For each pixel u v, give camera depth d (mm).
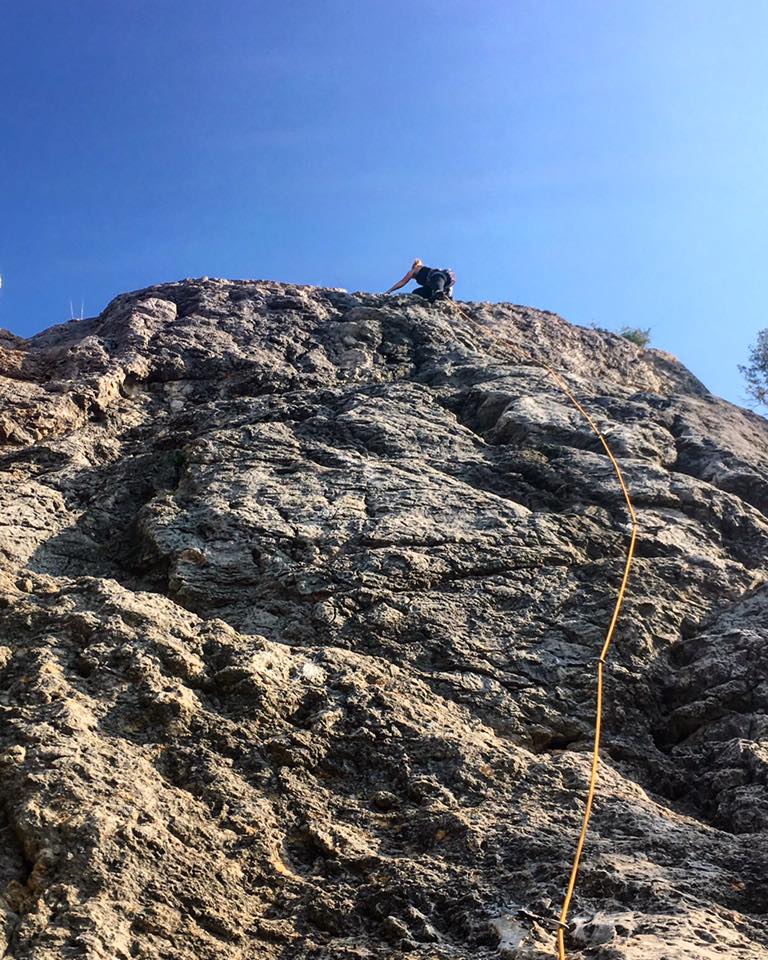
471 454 11117
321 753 7047
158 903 5750
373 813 6723
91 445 11305
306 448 10875
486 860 6242
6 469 10680
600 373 15227
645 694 8227
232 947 5684
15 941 5402
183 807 6410
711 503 10516
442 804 6738
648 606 8891
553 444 11367
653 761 7730
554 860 6168
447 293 16297
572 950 5449
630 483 10609
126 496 10477
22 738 6598
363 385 12992
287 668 7730
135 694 7172
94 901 5625
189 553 9047
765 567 9984
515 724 7793
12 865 5891
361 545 9227
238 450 10727
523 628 8641
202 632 7949
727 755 7605
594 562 9422
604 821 6656
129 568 9383
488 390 12461
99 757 6551
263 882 6125
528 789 6969
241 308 14836
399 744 7188
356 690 7586
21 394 11945
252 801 6582
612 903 5809
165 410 12570
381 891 6020
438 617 8594
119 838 5988
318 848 6383
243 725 7141
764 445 12609
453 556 9195
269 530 9305
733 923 5641
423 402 12141
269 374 13086
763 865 6254
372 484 10164
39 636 7656
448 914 5898
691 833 6590
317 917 5906
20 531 9492
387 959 5555
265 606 8648
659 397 13047
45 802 6141
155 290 15766
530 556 9289
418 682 7934
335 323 14609
